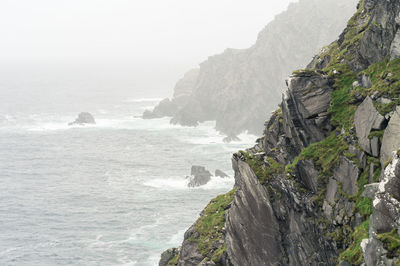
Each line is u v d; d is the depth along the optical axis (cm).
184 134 17500
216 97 19575
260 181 3225
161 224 8775
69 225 8812
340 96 3031
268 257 3238
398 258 1797
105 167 12938
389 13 2897
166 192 10662
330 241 2689
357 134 2752
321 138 3044
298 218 2977
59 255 7631
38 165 13200
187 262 4328
